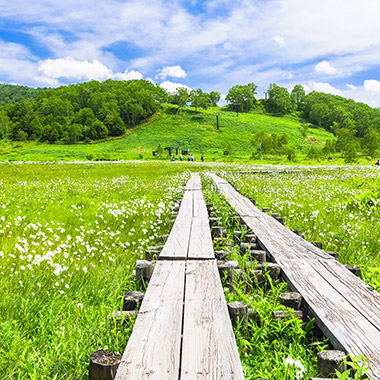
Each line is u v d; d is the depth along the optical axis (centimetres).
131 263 540
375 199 1136
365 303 327
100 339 296
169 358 225
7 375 253
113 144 16762
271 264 430
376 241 682
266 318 319
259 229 653
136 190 1574
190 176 2595
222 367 215
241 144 16150
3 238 629
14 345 287
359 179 1677
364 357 241
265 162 7556
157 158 9781
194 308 297
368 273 455
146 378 205
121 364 219
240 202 1023
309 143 17600
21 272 450
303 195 1398
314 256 476
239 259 493
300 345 293
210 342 244
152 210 984
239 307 320
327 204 1113
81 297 406
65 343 284
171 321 275
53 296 391
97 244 594
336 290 359
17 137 17288
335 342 269
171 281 363
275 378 245
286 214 972
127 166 4366
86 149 15325
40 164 4547
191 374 208
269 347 298
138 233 733
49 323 330
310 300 334
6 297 376
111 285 440
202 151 15138
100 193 1460
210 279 367
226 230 726
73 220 851
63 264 462
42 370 260
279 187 1742
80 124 19212
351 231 715
